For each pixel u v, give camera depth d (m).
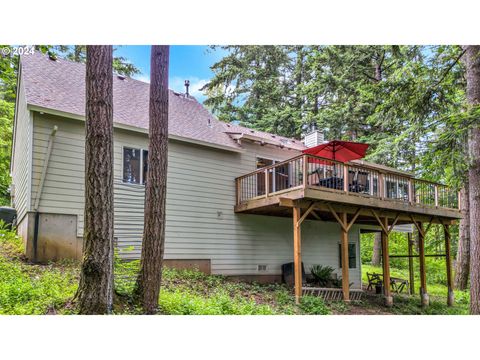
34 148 8.70
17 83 11.98
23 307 5.30
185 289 8.34
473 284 8.80
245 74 23.73
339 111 20.02
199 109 13.97
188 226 11.02
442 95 10.02
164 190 6.39
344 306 9.41
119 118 10.17
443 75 10.07
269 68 24.30
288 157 13.84
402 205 11.06
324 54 20.00
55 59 10.99
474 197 9.01
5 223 11.49
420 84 9.99
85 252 5.17
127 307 5.69
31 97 8.85
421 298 11.58
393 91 10.52
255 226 12.57
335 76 20.05
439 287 17.00
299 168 13.16
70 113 8.99
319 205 9.52
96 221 5.16
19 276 6.89
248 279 12.10
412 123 10.78
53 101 9.15
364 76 18.98
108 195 5.26
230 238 11.91
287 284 12.07
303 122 22.06
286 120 22.88
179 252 10.76
